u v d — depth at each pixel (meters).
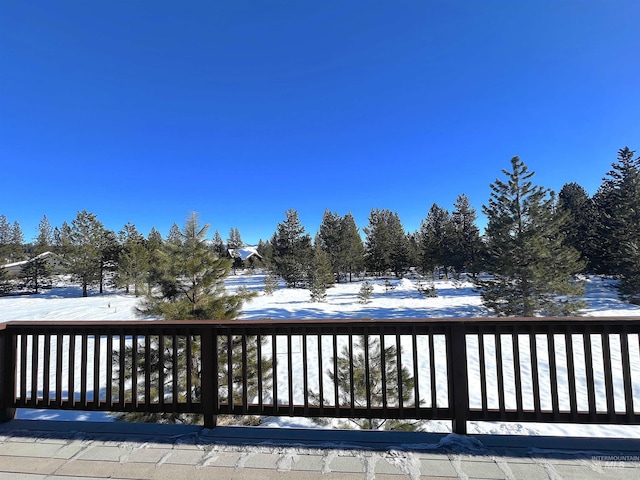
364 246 39.34
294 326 2.71
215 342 2.74
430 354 2.60
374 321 2.64
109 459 2.28
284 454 2.30
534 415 2.47
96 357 2.86
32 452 2.38
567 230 24.39
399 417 2.58
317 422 4.33
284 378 6.75
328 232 35.75
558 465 2.13
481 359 2.54
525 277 12.69
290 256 32.81
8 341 2.92
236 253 52.56
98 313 16.81
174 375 2.79
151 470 2.15
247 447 2.39
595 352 7.83
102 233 28.19
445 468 2.12
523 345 8.52
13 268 32.31
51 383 7.02
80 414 4.97
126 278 27.36
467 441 2.40
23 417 4.91
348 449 2.34
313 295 18.81
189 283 5.54
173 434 2.58
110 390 2.81
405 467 2.13
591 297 17.69
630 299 15.80
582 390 5.81
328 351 8.17
